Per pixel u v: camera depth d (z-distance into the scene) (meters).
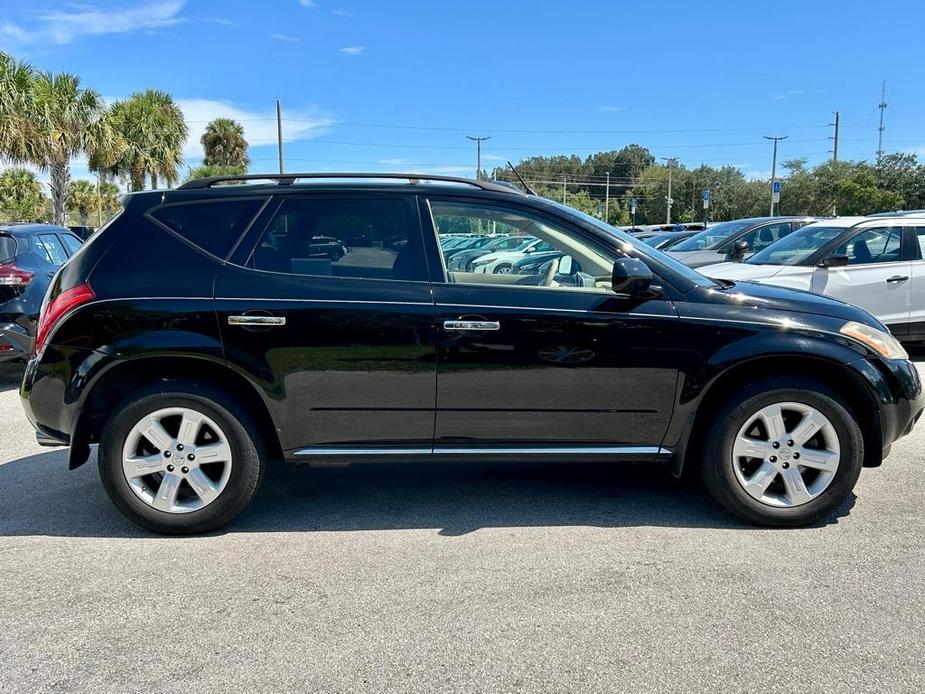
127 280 3.38
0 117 21.47
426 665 2.47
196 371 3.49
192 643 2.61
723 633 2.65
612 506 3.88
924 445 4.87
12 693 2.33
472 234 3.73
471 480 4.31
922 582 3.01
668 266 3.57
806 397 3.43
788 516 3.53
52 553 3.35
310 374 3.38
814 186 46.41
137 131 31.36
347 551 3.36
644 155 112.62
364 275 3.45
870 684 2.35
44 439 3.54
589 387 3.44
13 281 6.35
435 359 3.38
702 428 3.66
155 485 3.54
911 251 7.61
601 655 2.52
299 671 2.44
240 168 47.09
